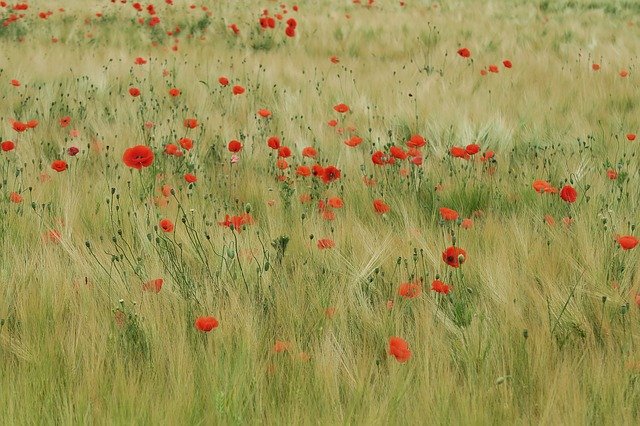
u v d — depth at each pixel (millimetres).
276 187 8797
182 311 5285
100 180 8484
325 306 5469
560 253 6328
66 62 17750
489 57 20250
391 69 18500
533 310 5520
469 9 32906
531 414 4324
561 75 16984
